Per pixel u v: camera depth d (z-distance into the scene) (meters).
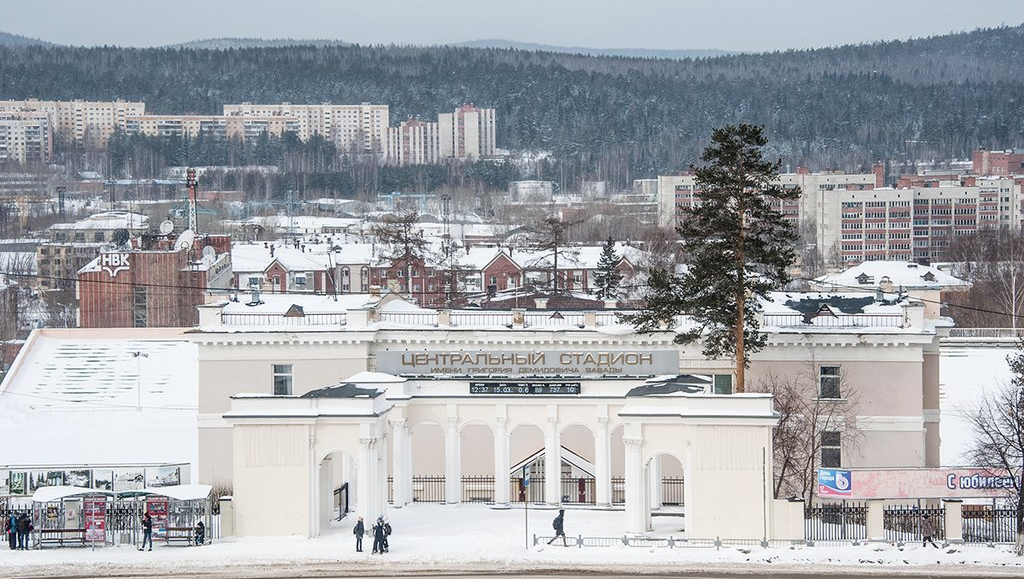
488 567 99.12
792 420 129.12
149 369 191.88
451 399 125.25
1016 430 121.81
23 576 97.81
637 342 134.38
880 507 107.31
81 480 134.12
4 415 177.50
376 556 102.19
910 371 132.38
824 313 134.00
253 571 98.81
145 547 105.56
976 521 112.12
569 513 119.62
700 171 129.00
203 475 135.38
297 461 109.62
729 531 107.38
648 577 96.31
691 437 107.81
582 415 124.44
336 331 134.50
